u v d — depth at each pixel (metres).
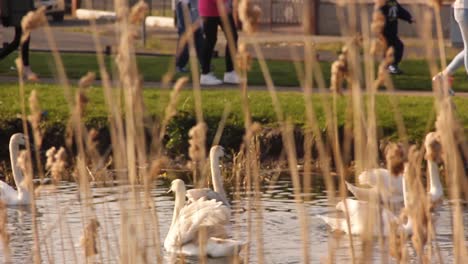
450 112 7.17
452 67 21.47
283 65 29.19
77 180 9.96
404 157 7.93
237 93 23.28
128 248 8.09
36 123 7.61
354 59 6.83
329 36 39.75
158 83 25.52
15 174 18.30
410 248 13.03
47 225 14.90
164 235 15.13
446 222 14.80
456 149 7.32
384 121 20.94
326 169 7.83
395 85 25.73
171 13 49.53
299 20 41.31
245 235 14.62
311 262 12.99
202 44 26.66
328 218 14.77
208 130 21.25
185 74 27.09
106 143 21.11
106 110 21.58
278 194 17.48
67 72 27.45
